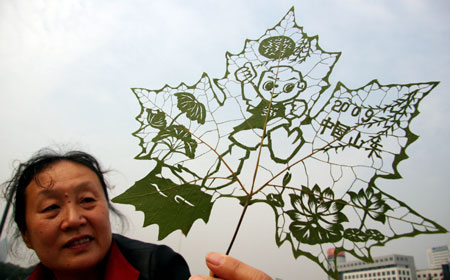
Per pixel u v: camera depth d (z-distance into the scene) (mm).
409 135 989
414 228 846
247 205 975
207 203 1028
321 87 1183
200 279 792
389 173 957
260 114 1191
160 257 1228
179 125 1216
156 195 1062
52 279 1278
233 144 1134
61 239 1002
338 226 924
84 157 1235
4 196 1369
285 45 1354
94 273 1190
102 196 1132
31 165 1121
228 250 915
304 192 992
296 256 894
